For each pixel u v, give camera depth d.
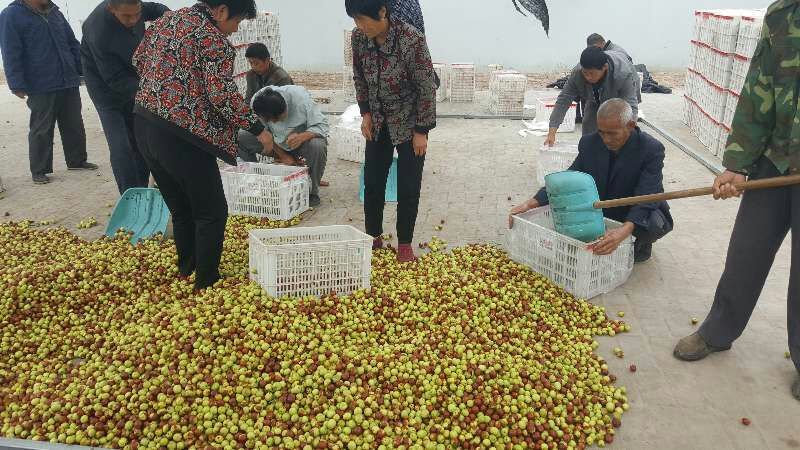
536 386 3.33
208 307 3.78
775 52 2.98
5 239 5.34
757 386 3.44
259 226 5.72
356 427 3.02
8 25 6.48
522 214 4.89
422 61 4.32
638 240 4.80
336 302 4.03
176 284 4.36
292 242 4.48
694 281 4.68
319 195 6.75
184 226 4.42
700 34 9.52
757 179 3.29
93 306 4.17
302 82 15.50
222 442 2.92
